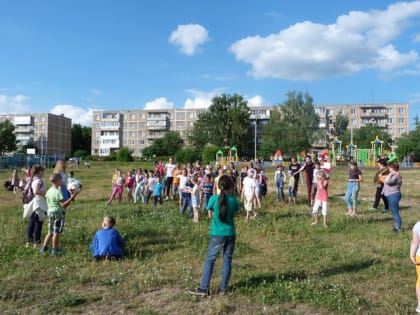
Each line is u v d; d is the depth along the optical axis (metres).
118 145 114.19
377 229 10.57
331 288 5.97
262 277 6.53
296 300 5.49
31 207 8.55
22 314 5.09
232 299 5.60
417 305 5.38
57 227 7.91
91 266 7.11
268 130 77.12
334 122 93.44
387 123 101.94
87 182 29.98
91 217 12.41
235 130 81.06
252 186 12.00
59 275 6.60
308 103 76.12
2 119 115.75
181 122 111.75
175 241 9.12
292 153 73.00
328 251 8.26
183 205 13.12
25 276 6.54
